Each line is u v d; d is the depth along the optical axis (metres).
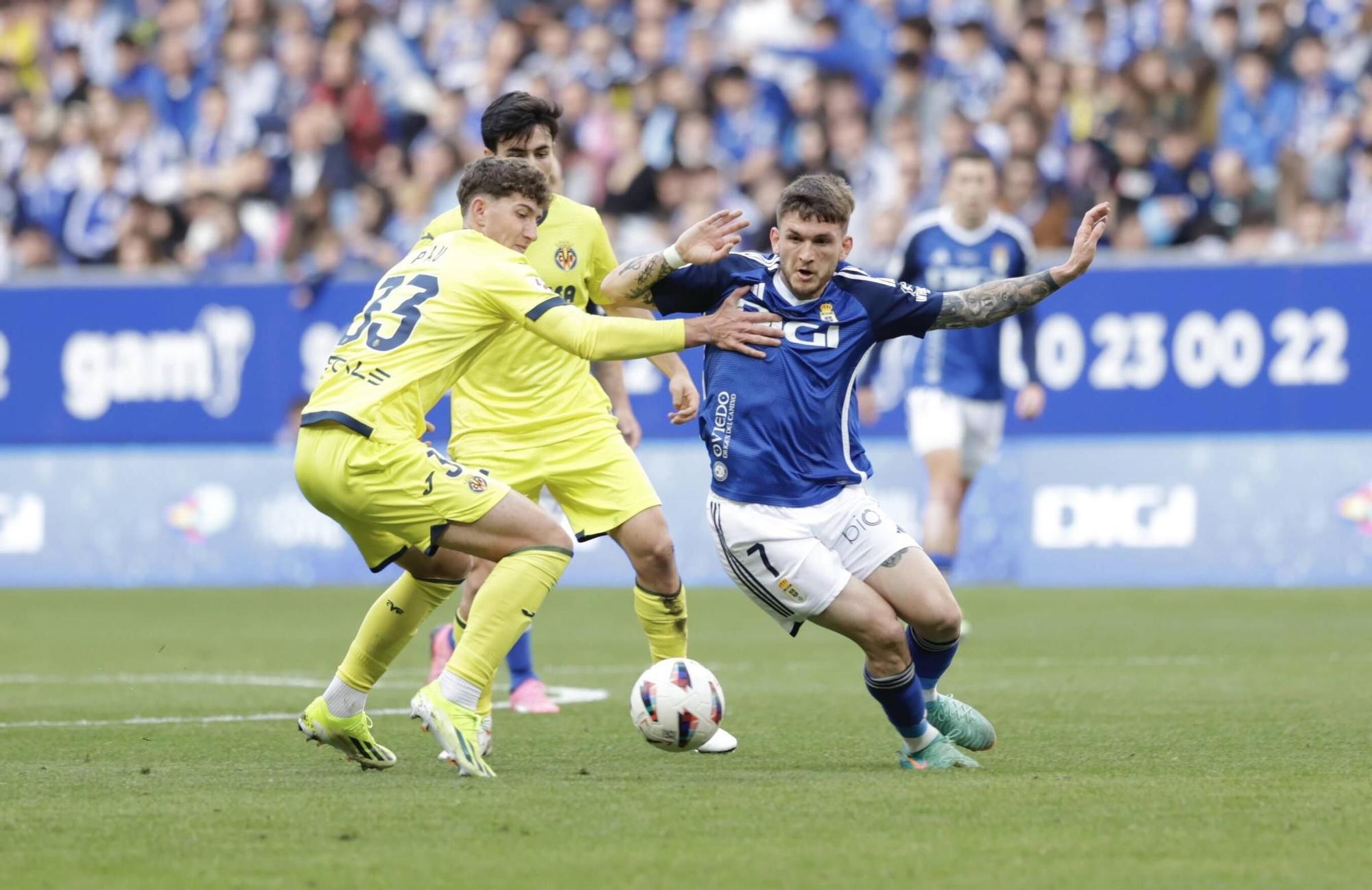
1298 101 57.34
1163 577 46.72
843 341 19.17
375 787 17.73
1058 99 57.03
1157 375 46.53
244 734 22.86
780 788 17.44
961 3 63.03
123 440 51.47
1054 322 47.16
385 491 18.53
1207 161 54.56
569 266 22.58
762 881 12.99
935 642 19.17
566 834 14.87
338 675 19.20
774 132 60.59
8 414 51.94
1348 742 21.20
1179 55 58.00
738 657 33.91
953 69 60.53
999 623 38.91
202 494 51.16
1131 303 46.62
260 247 60.44
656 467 49.12
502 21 65.94
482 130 22.50
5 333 51.88
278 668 32.38
